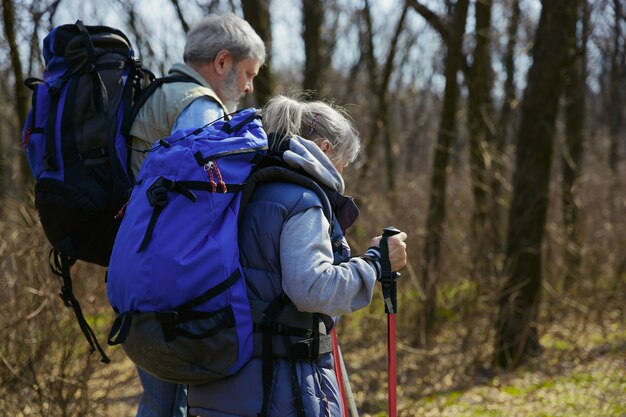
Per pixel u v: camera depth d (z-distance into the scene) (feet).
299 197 7.33
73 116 8.86
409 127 54.80
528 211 21.17
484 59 25.58
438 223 23.29
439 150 24.06
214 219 7.14
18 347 14.29
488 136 27.61
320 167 7.54
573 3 20.75
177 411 10.22
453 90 24.52
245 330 7.09
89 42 9.05
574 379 19.42
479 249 21.74
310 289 7.02
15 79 21.77
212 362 7.02
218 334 6.95
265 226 7.30
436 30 29.27
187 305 6.89
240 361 7.12
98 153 8.90
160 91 9.13
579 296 26.23
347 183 22.31
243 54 9.53
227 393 7.22
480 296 21.02
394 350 8.43
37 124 9.03
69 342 14.38
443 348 21.65
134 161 9.22
